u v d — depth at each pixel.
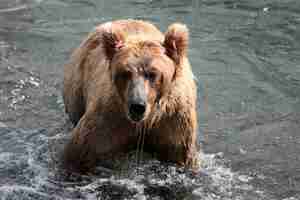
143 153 12.33
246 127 14.33
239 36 18.55
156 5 20.77
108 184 12.17
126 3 20.95
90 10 20.39
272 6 20.62
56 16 19.94
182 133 11.81
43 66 16.88
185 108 11.62
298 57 17.39
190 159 12.20
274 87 15.98
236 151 13.41
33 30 18.94
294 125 14.38
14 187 12.11
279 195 12.01
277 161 13.09
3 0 21.23
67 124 14.33
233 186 12.25
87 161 11.84
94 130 11.61
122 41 11.16
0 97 15.38
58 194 11.92
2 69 16.67
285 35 18.59
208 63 17.05
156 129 11.73
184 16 19.88
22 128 14.13
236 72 16.62
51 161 12.90
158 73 10.72
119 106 11.29
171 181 12.23
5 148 13.36
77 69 13.33
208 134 14.03
